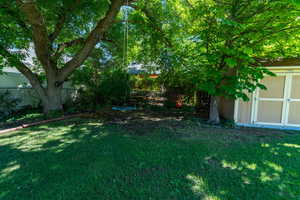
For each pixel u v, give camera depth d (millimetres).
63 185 1954
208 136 3963
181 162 2562
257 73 4160
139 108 8742
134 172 2256
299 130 4672
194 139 3709
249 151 3016
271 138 3854
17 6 4293
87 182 2018
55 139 3607
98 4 5738
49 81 6246
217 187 1936
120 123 5246
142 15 7426
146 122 5445
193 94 8570
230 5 4121
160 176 2164
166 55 7785
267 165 2479
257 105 5406
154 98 10273
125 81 8727
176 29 7035
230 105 5715
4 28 5047
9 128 4465
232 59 3971
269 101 5277
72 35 7426
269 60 5078
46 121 5277
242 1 3941
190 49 6508
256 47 4770
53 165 2432
